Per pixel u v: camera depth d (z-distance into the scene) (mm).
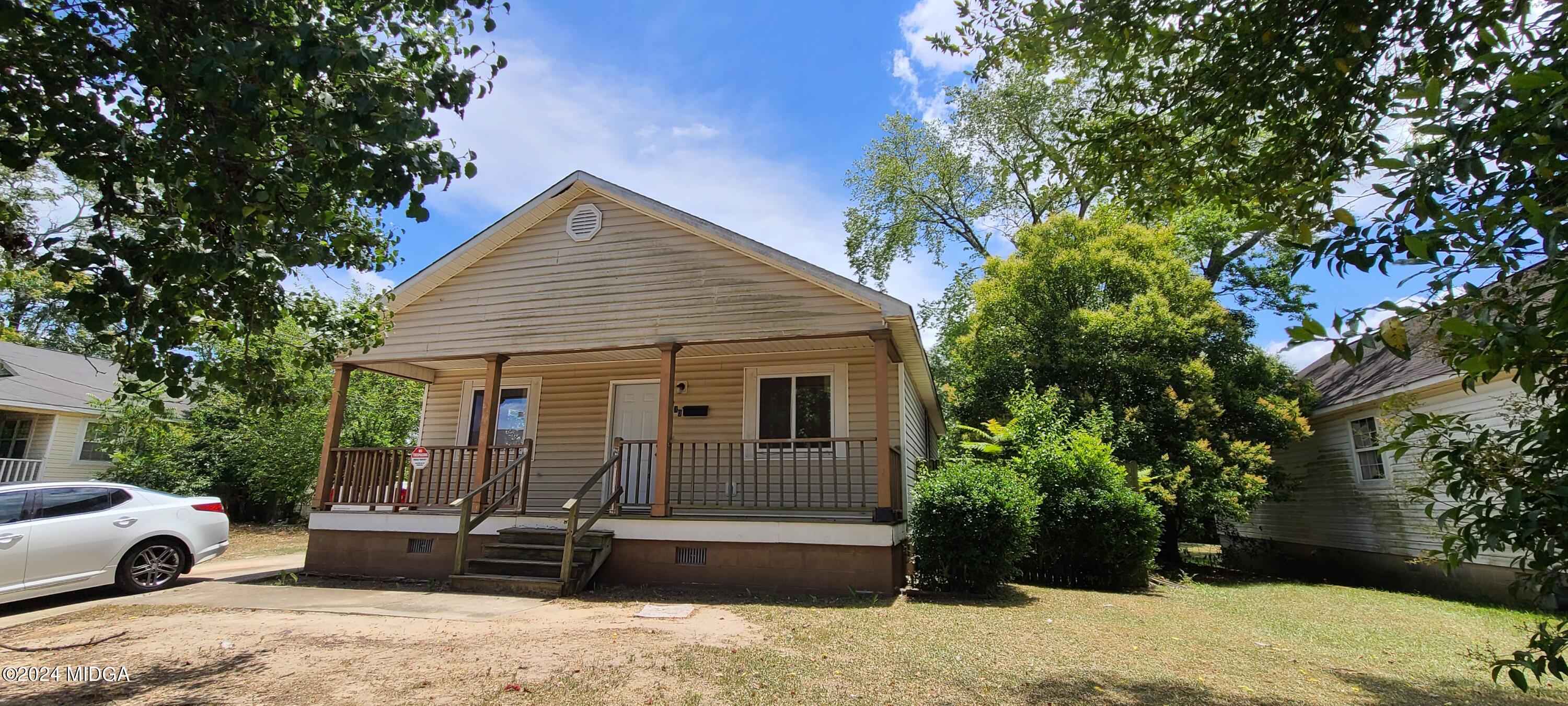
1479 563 10898
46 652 5496
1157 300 15562
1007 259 17797
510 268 10773
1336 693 4961
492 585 8602
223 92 3283
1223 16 4391
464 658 5293
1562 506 2270
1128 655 5840
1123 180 5250
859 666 5234
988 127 22875
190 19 3627
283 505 20062
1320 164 4496
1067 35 4816
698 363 11664
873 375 10867
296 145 3967
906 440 11523
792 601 8016
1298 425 14781
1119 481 10719
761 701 4438
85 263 3344
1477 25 3260
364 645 5688
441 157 3783
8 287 9695
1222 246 19766
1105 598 9148
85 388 20297
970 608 7809
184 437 17875
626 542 9219
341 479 10672
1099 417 14203
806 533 8766
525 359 11656
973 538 8789
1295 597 10625
